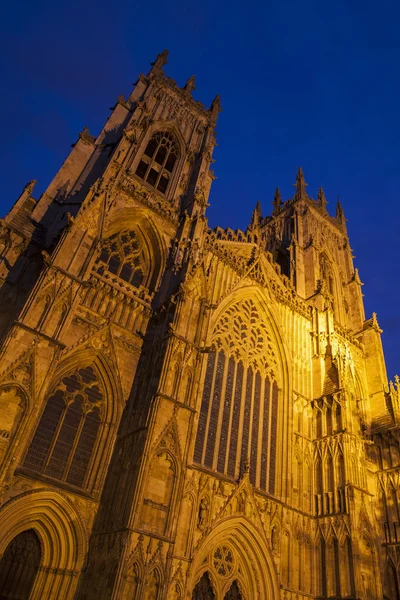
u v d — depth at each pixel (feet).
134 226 168.14
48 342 110.52
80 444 117.80
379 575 139.44
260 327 183.11
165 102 228.02
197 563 117.60
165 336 133.90
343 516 145.38
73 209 156.15
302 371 187.42
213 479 132.05
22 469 104.37
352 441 160.97
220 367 158.71
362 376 218.79
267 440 159.74
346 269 288.10
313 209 300.61
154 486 108.99
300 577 138.41
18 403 101.76
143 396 126.21
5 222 135.44
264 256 208.44
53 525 104.37
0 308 122.31
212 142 226.38
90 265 131.34
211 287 171.73
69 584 99.45
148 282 161.38
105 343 132.05
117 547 98.48
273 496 147.54
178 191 196.54
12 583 96.27
